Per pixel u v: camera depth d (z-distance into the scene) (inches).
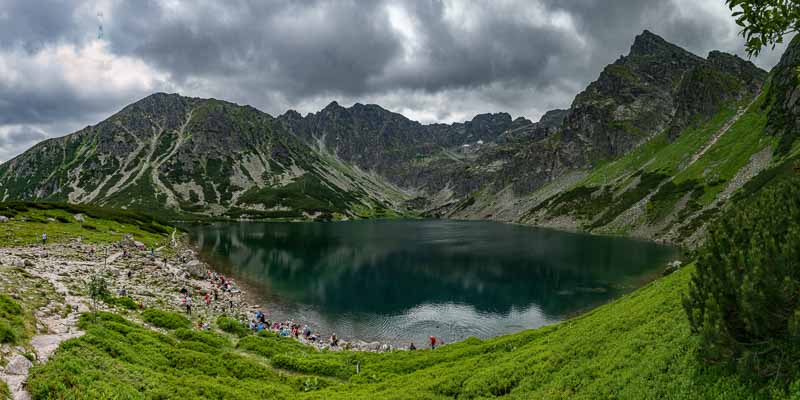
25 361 804.0
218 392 1020.5
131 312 1758.1
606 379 759.1
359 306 3031.5
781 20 294.8
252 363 1357.0
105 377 872.3
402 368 1453.0
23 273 1841.8
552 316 2763.3
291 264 4601.4
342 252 5585.6
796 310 453.1
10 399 672.4
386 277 3998.5
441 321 2709.2
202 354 1330.0
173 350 1289.4
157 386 945.5
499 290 3457.2
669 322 877.2
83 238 3946.9
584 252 5187.0
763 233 577.0
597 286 3442.4
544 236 7347.4
